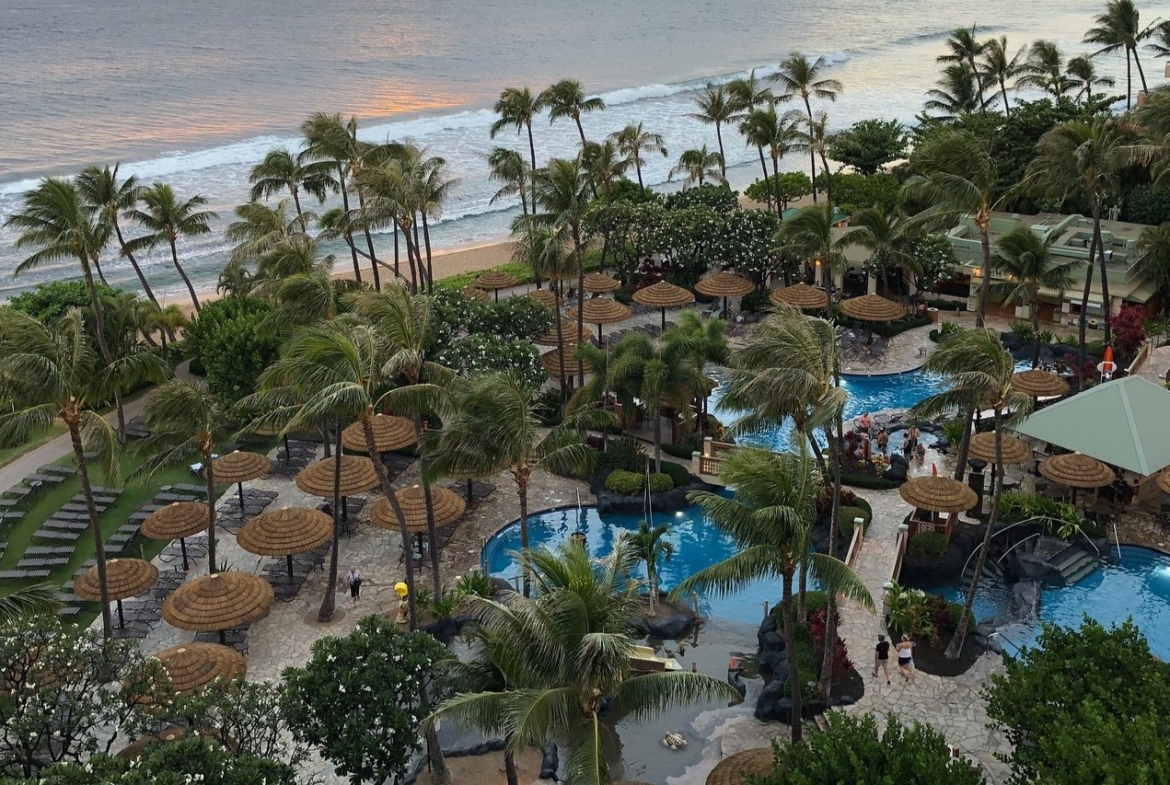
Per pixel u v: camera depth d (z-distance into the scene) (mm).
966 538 38062
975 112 84500
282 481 44781
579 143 121625
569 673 21297
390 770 24922
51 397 29438
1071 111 73375
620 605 22422
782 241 59938
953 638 31797
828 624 29016
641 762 28422
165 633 34250
